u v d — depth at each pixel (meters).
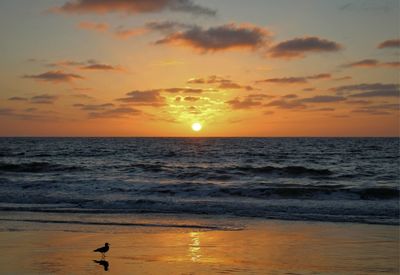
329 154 73.00
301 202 23.27
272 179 36.69
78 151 83.62
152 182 32.00
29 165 44.00
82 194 26.02
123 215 19.81
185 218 19.19
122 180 33.62
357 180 36.28
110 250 13.41
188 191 26.55
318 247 13.95
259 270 11.34
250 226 17.45
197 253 13.09
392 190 25.70
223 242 14.62
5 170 42.53
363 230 16.67
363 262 12.20
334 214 20.20
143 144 131.62
